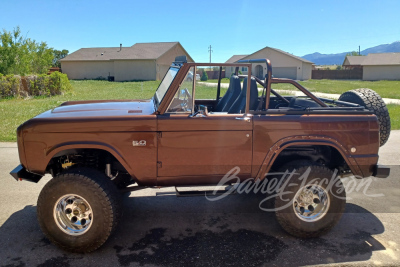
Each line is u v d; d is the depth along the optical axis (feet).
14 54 97.96
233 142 12.87
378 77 176.96
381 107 15.53
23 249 12.87
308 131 13.15
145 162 12.64
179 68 12.89
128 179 16.12
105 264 11.88
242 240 13.48
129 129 12.39
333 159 14.67
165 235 13.93
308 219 13.35
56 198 12.13
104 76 158.61
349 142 13.42
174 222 15.10
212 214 15.90
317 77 190.29
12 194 18.40
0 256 12.39
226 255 12.39
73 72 160.25
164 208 16.58
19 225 14.78
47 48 113.70
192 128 12.61
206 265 11.75
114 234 14.02
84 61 158.30
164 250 12.77
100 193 12.07
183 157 12.75
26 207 16.67
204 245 13.11
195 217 15.60
